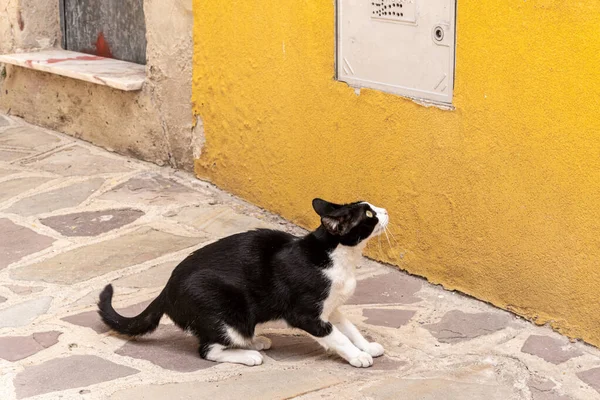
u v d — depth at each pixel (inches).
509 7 108.8
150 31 148.7
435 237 119.5
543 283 111.3
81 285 121.3
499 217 113.5
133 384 103.5
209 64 141.4
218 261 105.7
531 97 108.9
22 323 113.9
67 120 165.8
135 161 155.3
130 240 131.6
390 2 119.2
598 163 105.4
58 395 102.2
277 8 130.4
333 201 129.6
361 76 124.0
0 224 135.6
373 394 102.0
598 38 103.5
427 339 111.0
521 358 107.5
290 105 131.9
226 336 105.4
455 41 114.0
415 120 118.9
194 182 147.3
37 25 173.3
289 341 111.1
